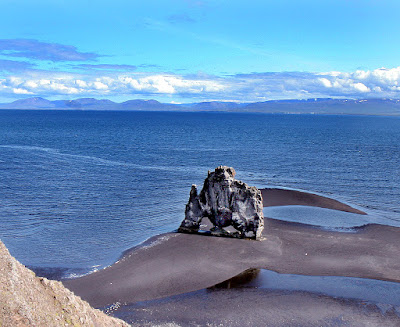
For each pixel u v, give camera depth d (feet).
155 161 272.10
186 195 175.11
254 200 118.93
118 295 83.71
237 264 100.78
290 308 79.97
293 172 238.68
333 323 74.74
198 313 77.36
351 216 145.79
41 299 47.19
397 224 138.82
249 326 73.15
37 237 117.39
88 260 101.60
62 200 160.97
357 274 96.78
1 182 189.67
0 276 45.60
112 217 139.85
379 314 78.18
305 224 135.03
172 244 111.96
